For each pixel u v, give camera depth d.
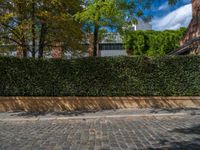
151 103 15.46
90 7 15.94
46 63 15.55
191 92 15.61
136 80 15.54
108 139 8.62
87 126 11.14
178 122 11.59
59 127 11.06
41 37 17.89
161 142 8.11
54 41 18.83
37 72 15.54
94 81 15.52
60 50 20.58
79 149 7.54
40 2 16.00
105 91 15.49
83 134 9.48
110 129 10.32
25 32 16.17
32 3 15.82
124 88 15.53
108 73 15.55
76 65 15.55
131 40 40.03
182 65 15.64
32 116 13.73
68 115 13.77
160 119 12.63
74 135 9.34
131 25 17.86
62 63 15.56
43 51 20.14
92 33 20.14
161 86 15.59
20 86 15.49
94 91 15.49
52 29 17.75
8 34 17.45
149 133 9.39
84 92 15.48
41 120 13.05
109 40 20.84
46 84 15.50
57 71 15.55
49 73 15.53
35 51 18.58
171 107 15.43
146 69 15.56
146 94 15.57
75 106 15.30
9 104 15.26
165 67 15.64
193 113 13.70
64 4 17.27
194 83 15.62
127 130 10.04
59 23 16.73
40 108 15.24
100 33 19.83
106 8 15.42
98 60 15.55
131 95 15.59
